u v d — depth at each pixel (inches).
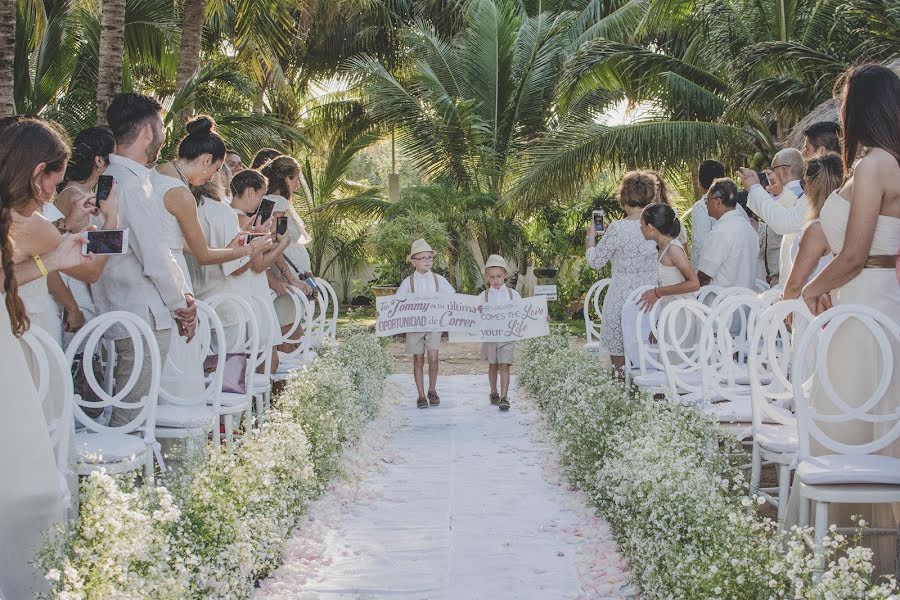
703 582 117.7
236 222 228.2
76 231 151.3
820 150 218.7
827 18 470.6
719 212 257.4
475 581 158.9
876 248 139.3
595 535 179.5
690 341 247.9
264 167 282.5
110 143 170.6
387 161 1539.1
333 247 864.9
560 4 796.6
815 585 106.7
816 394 149.1
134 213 168.6
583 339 511.2
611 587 151.6
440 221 619.5
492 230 631.2
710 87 516.1
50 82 517.7
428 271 318.7
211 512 133.6
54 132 123.9
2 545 112.9
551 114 685.9
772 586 108.3
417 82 700.7
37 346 133.8
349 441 238.1
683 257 247.1
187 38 455.8
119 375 172.4
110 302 173.9
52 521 119.0
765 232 286.7
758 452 170.6
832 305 155.6
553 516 195.9
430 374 331.0
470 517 196.4
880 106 133.5
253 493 144.1
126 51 592.4
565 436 220.8
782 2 480.7
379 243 585.6
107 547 104.7
